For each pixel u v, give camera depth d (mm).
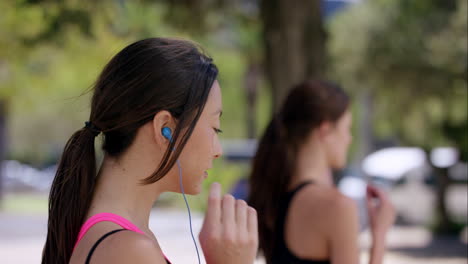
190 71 1505
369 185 2912
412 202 19688
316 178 2818
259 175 2863
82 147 1553
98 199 1522
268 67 8039
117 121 1493
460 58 13719
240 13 9914
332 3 15359
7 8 7699
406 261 12617
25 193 32281
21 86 16859
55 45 8414
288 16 7840
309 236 2674
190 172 1526
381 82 14812
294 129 2846
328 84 2896
